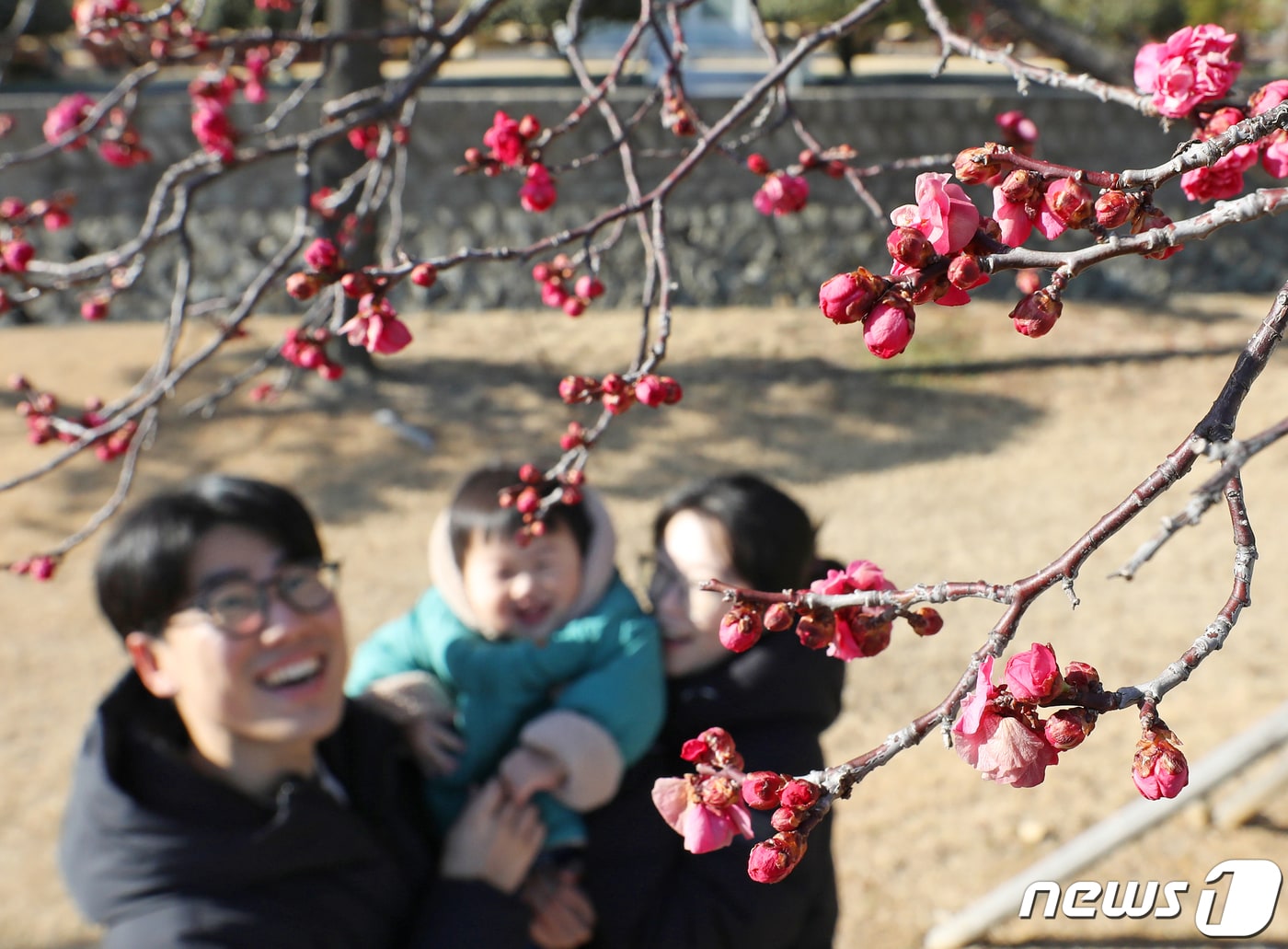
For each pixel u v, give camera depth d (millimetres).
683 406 8227
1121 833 3322
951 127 9773
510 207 9781
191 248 2203
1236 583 793
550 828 1755
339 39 2309
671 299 1609
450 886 1621
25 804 4262
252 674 1468
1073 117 9664
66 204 2561
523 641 1788
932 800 4121
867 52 16562
